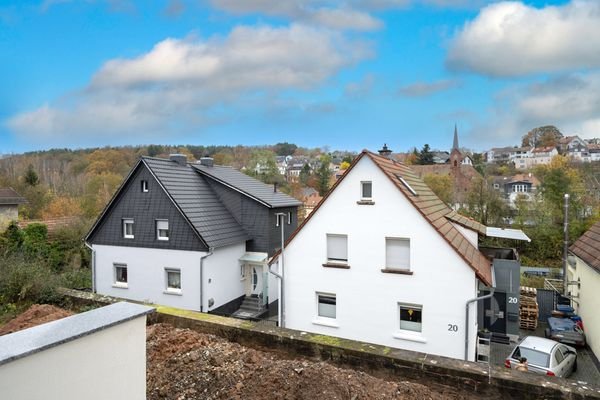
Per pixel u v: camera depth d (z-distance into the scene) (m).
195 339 7.44
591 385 5.98
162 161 20.88
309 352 7.61
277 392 5.49
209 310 18.27
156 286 19.14
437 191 43.75
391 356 6.95
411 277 12.99
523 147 106.69
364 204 13.63
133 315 3.81
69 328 3.37
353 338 13.81
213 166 24.66
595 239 16.91
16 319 7.96
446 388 6.57
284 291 14.91
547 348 11.53
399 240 13.36
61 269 24.39
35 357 3.00
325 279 14.26
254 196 21.20
